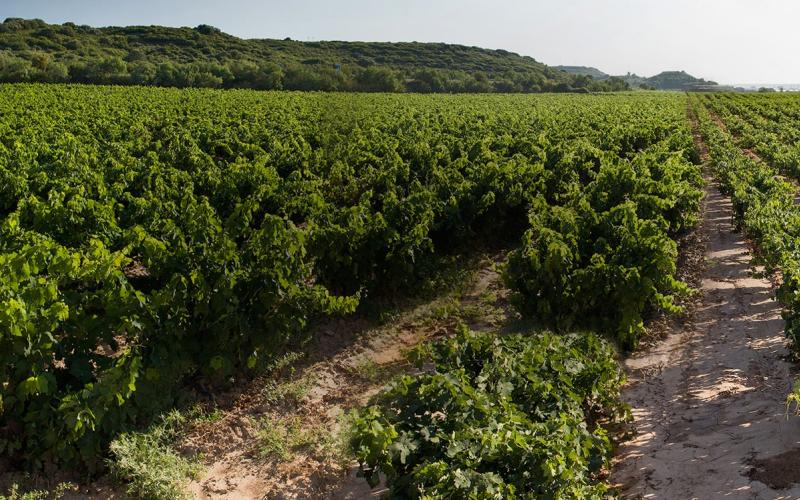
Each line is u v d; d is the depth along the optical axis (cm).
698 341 855
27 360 516
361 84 7706
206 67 7388
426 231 987
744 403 652
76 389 566
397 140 2088
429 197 1120
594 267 809
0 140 1794
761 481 494
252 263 727
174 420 615
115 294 602
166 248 734
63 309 527
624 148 2505
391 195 1099
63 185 1041
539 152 1812
